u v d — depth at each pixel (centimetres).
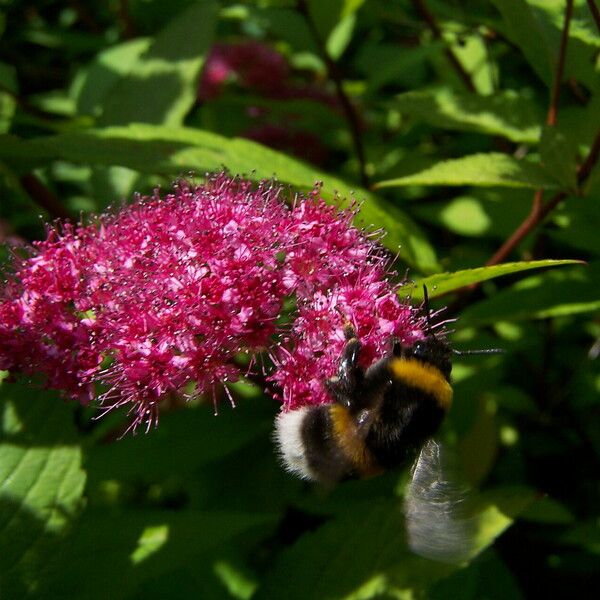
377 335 10
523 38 13
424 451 10
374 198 12
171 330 10
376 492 13
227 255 10
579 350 16
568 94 16
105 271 11
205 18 14
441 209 15
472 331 14
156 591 12
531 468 15
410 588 10
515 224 14
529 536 14
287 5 15
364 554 11
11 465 10
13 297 11
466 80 15
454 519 10
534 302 13
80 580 10
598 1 13
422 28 17
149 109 14
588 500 15
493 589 12
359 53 19
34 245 11
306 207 11
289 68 18
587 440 15
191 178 12
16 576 10
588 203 14
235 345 10
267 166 12
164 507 14
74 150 12
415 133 17
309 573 11
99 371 11
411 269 14
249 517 11
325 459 11
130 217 11
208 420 12
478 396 14
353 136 15
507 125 13
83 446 12
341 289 10
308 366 10
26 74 20
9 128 15
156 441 12
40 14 21
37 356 10
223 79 17
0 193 15
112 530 11
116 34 19
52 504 10
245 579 12
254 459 13
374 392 10
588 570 14
